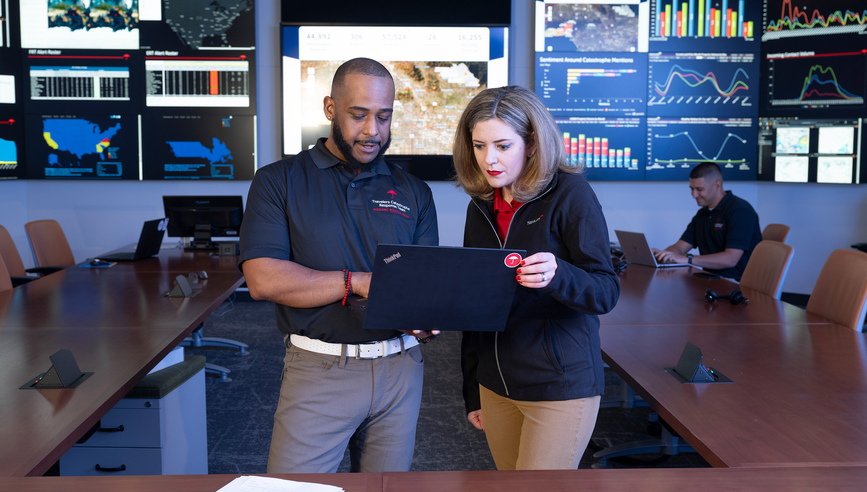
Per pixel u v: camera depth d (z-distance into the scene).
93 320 2.23
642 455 2.60
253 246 1.34
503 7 5.11
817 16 4.93
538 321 1.32
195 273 3.12
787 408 1.34
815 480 0.96
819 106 5.00
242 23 5.10
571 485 0.94
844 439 1.17
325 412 1.36
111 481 0.95
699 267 3.58
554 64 5.14
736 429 1.23
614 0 5.09
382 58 5.14
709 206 3.83
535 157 1.28
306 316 1.36
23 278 3.49
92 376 1.58
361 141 1.34
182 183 5.32
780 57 5.07
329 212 1.38
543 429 1.32
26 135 5.11
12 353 1.79
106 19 5.04
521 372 1.33
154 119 5.15
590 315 1.35
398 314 1.18
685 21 5.12
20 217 5.28
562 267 1.16
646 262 3.61
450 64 5.16
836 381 1.53
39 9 5.02
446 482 0.96
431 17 5.10
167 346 1.89
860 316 2.16
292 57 5.12
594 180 5.26
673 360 1.73
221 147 5.20
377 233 1.41
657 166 5.25
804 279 5.30
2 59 5.04
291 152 5.21
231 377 3.52
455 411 3.08
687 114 5.20
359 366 1.37
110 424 1.85
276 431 1.40
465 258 1.13
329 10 5.07
